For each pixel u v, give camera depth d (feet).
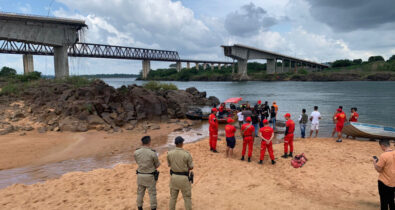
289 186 22.38
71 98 64.90
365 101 129.70
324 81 480.23
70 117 56.18
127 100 69.51
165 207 18.60
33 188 23.34
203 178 24.90
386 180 14.71
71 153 38.55
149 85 137.08
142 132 54.39
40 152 38.68
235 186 22.68
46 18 154.81
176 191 16.29
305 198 19.70
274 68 589.32
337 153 32.73
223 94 199.21
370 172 25.27
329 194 20.36
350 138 45.14
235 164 29.17
